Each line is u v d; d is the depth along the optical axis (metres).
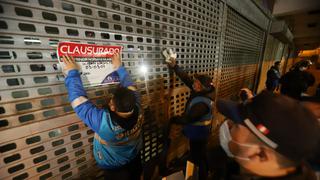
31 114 0.75
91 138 1.06
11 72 0.67
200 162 1.51
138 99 1.09
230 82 3.10
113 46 1.04
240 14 2.82
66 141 0.93
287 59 11.00
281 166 0.42
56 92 0.83
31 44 0.70
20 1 0.65
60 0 0.77
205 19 1.91
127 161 1.07
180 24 1.57
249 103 0.52
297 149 0.37
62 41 0.80
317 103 0.98
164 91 1.61
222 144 0.64
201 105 1.57
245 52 3.58
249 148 0.47
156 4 1.28
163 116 1.68
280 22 4.88
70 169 0.98
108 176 1.09
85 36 0.89
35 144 0.79
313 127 0.39
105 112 0.85
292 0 5.02
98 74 0.98
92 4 0.89
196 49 1.88
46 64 0.76
